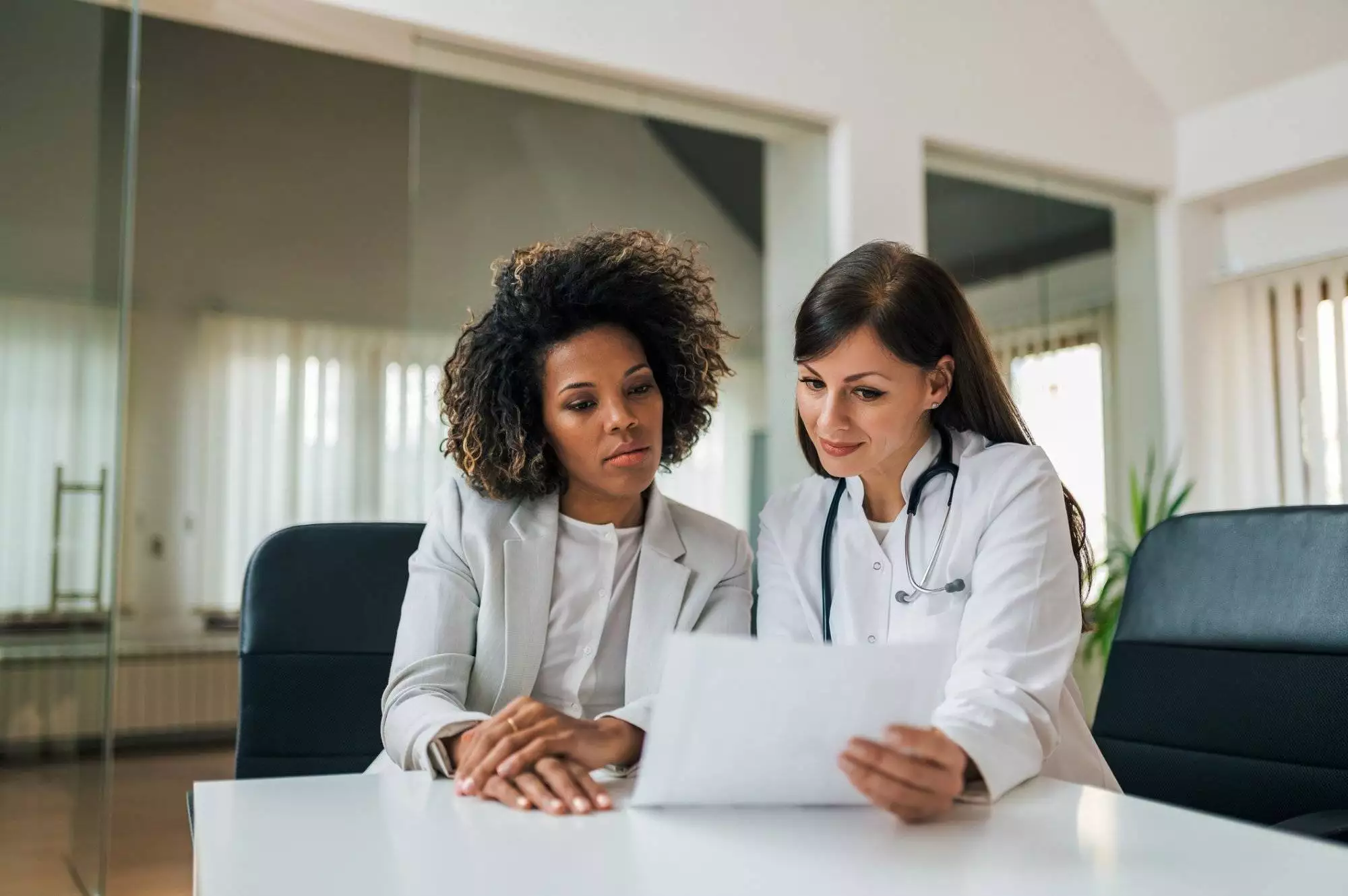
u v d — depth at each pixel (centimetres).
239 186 649
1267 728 131
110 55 259
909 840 79
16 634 244
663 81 354
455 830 84
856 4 393
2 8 247
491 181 336
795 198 383
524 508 143
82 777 246
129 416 623
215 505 637
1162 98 469
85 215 255
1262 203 464
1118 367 455
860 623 140
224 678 630
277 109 655
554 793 93
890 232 393
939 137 408
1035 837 80
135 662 609
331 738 150
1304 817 109
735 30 366
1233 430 469
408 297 684
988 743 94
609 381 135
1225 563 141
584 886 68
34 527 246
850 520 144
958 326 135
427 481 358
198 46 634
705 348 155
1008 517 129
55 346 250
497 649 135
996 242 429
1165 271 471
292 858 75
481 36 322
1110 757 144
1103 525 441
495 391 139
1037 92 434
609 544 142
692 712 86
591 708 141
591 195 350
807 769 87
